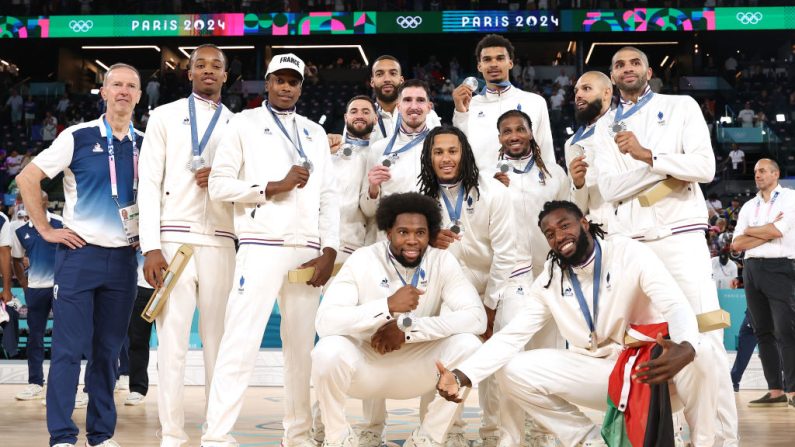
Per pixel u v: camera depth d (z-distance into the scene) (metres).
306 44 22.67
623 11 19.89
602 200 4.18
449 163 3.78
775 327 5.98
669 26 19.70
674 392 3.22
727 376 3.62
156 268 3.59
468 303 3.50
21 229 6.36
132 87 3.88
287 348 3.71
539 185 4.08
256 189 3.50
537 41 23.77
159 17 20.38
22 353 8.54
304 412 3.72
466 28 20.16
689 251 3.62
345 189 4.33
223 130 3.84
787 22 19.45
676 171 3.53
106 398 3.83
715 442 3.60
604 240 3.36
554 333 3.86
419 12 20.16
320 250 3.77
